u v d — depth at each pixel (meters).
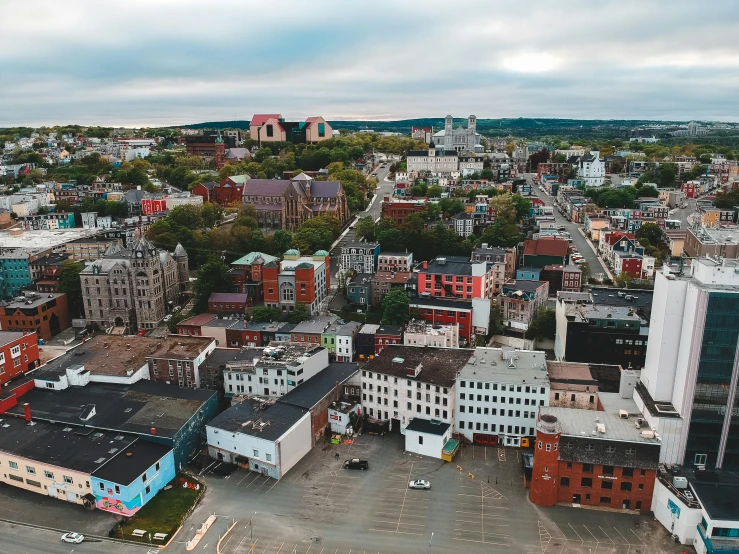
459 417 155.50
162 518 127.19
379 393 162.38
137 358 176.88
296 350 179.88
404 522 125.75
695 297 125.44
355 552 117.31
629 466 126.56
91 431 145.12
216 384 174.88
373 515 128.00
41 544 119.81
